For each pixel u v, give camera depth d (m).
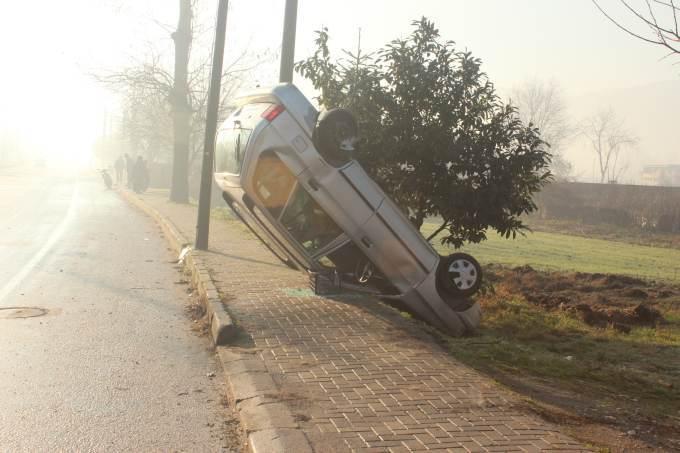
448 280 9.12
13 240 16.34
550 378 7.19
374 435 4.75
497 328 10.02
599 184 41.03
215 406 5.66
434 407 5.42
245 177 9.12
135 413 5.43
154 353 7.21
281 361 6.58
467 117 10.30
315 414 5.12
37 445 4.72
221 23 14.34
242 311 8.55
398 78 10.34
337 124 8.77
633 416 6.06
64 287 10.70
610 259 21.95
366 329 7.96
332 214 9.09
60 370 6.46
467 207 10.13
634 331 10.35
